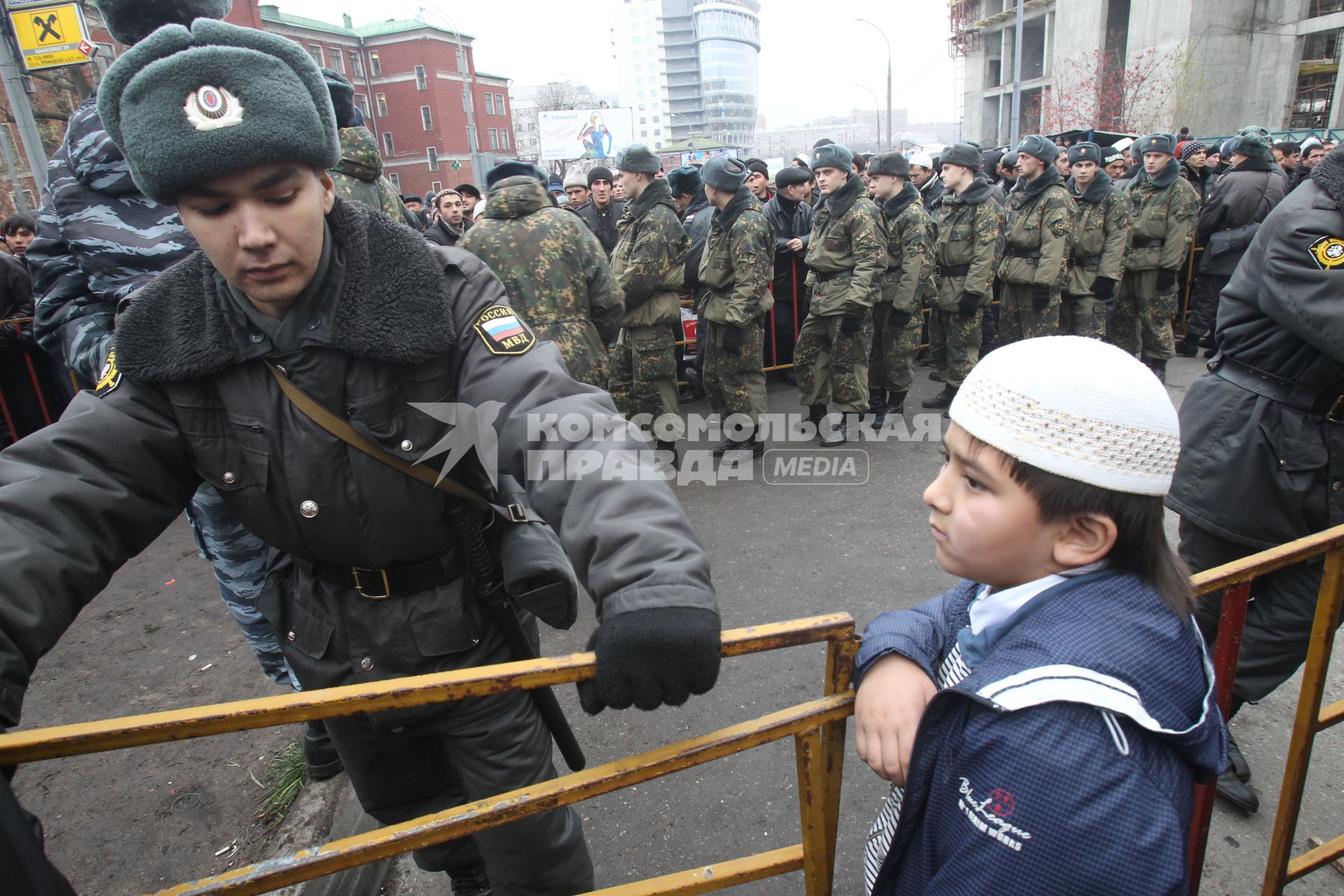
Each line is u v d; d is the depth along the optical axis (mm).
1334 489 1896
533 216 3393
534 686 907
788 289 6566
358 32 50500
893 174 5367
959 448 893
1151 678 808
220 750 2619
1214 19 26547
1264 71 27266
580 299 3447
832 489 4504
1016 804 786
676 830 2164
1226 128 27812
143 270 2014
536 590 1267
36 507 975
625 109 44094
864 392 5125
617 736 2541
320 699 853
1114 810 752
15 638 905
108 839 2273
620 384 5059
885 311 5598
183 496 1201
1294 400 1893
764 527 4062
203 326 1091
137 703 2900
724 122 119875
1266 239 1874
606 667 874
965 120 44031
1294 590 1911
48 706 2904
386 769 1536
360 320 1082
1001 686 820
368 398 1124
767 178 7664
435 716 1358
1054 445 806
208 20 964
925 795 909
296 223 1001
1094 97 28234
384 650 1312
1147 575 875
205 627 3369
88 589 1020
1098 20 30547
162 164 915
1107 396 797
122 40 1751
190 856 2199
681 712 2633
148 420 1123
